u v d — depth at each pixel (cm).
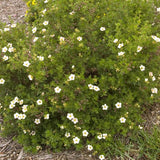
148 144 115
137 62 111
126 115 111
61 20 128
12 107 116
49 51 119
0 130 134
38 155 118
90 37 123
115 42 115
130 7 134
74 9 125
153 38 108
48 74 120
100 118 120
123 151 113
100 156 108
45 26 129
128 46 109
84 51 116
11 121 127
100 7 135
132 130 121
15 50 122
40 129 122
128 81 116
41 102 109
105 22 129
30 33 136
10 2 259
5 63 121
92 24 122
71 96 105
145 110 132
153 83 120
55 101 107
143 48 111
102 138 114
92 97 112
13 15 234
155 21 138
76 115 110
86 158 114
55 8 123
